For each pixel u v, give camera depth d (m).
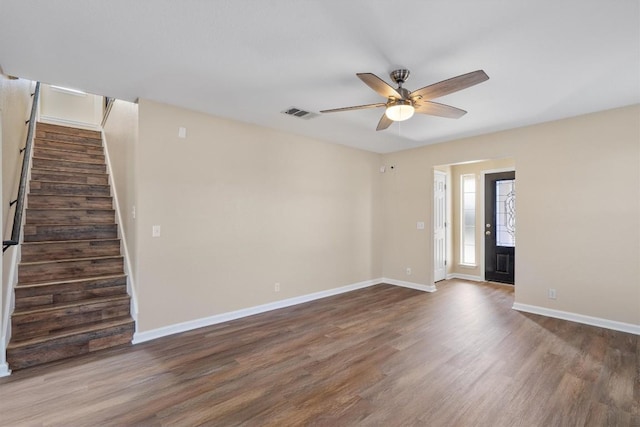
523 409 2.12
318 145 4.92
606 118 3.60
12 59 2.48
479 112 3.65
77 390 2.32
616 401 2.20
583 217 3.75
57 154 4.87
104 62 2.54
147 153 3.29
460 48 2.30
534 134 4.12
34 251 3.46
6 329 2.62
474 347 3.08
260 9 1.89
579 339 3.27
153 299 3.30
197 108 3.55
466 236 6.41
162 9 1.89
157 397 2.24
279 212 4.40
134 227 3.34
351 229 5.43
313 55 2.42
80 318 3.10
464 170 6.38
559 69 2.62
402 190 5.71
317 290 4.89
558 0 1.79
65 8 1.87
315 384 2.42
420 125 4.15
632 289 3.44
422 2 1.82
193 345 3.12
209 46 2.30
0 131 2.50
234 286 3.92
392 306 4.46
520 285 4.25
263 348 3.06
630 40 2.19
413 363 2.76
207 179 3.70
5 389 2.32
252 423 1.98
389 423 1.98
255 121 4.02
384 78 2.77
